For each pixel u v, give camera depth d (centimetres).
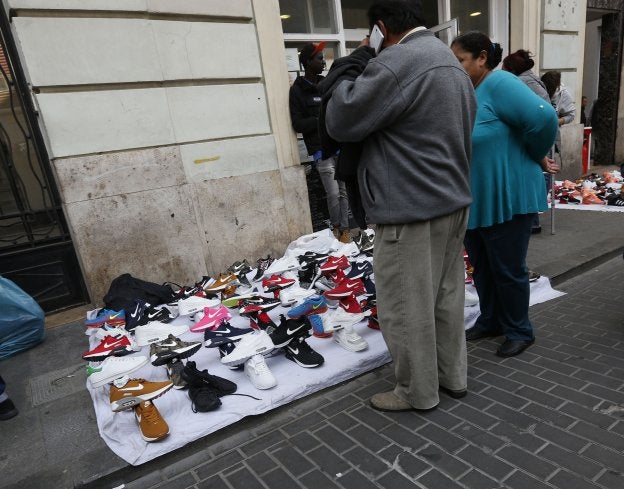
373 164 189
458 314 217
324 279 373
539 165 254
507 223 246
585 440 184
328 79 195
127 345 282
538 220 507
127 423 222
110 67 375
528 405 212
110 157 380
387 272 197
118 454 202
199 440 210
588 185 695
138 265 404
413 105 174
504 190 237
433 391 211
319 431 212
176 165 414
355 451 195
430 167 181
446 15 695
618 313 303
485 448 187
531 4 710
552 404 211
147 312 346
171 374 252
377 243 201
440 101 176
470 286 359
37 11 344
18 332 336
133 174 393
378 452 192
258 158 466
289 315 296
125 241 396
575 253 423
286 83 477
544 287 357
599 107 966
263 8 450
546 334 284
